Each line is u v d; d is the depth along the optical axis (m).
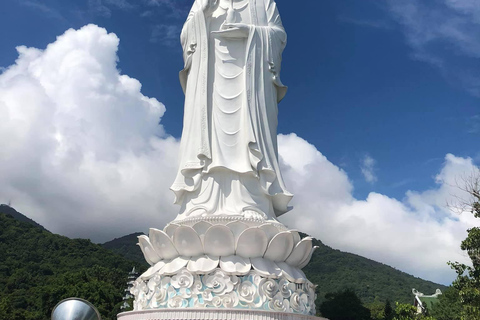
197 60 19.34
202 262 15.22
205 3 19.69
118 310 50.31
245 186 17.39
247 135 17.73
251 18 19.92
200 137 17.95
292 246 16.09
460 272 21.61
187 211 17.31
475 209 21.17
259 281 14.84
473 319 19.61
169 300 14.98
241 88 18.81
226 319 13.70
